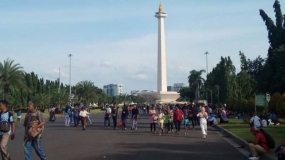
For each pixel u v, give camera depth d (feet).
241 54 212.02
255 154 47.06
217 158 47.42
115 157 48.03
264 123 96.27
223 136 82.12
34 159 46.21
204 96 346.74
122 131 98.27
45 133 91.45
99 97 400.47
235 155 50.39
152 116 93.61
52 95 286.87
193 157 48.29
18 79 191.01
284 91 146.41
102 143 66.80
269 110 117.50
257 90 169.07
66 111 123.95
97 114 253.44
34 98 255.91
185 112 105.50
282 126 97.40
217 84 258.37
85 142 68.74
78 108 121.19
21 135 87.40
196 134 87.66
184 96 436.76
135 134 88.02
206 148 58.85
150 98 419.33
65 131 98.63
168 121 89.92
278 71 143.84
